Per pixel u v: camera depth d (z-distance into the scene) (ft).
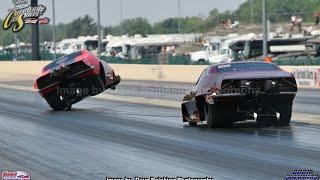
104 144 149.69
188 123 195.11
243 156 125.49
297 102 276.21
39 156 132.87
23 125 199.82
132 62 635.66
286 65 459.32
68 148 144.05
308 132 163.12
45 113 246.88
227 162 118.83
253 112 167.32
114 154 132.98
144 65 557.74
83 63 245.65
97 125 195.72
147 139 157.17
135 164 119.34
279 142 144.46
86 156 131.13
